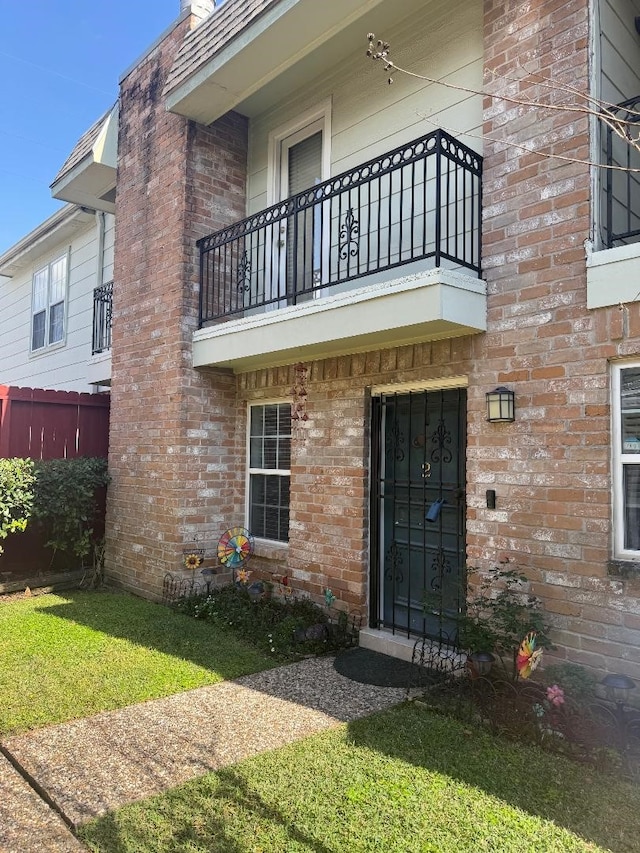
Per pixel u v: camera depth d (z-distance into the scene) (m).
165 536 6.61
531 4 4.20
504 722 3.54
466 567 4.35
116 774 2.97
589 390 3.77
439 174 4.09
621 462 3.70
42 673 4.30
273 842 2.43
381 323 4.46
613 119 2.74
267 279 6.91
